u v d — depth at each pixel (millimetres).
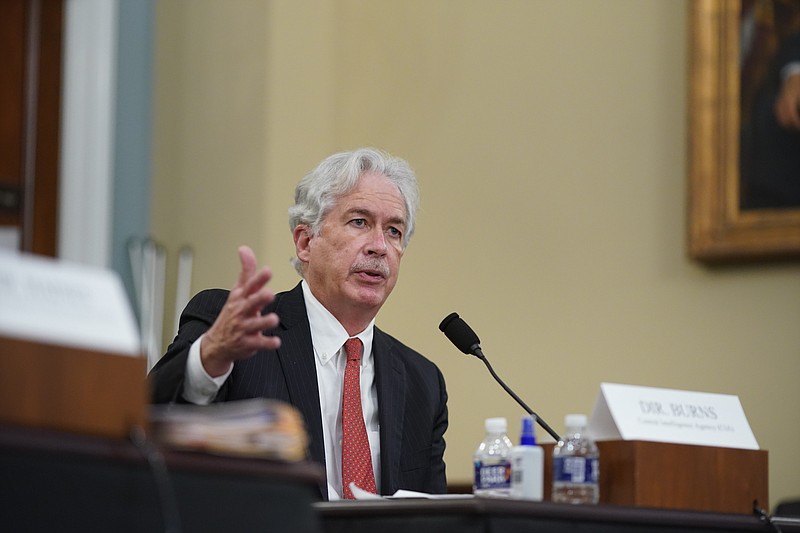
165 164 18031
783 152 14742
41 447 4652
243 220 17250
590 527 6730
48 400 4719
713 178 15047
